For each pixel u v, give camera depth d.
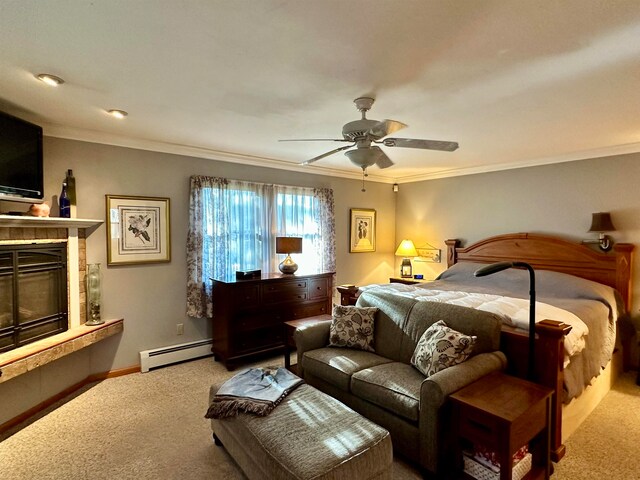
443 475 2.04
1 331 2.55
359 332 3.03
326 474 1.55
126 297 3.62
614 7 1.43
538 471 1.98
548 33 1.63
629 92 2.31
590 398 2.88
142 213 3.67
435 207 5.61
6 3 1.41
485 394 1.96
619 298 3.65
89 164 3.37
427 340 2.51
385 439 1.80
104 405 2.98
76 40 1.71
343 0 1.40
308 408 2.04
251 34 1.66
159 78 2.15
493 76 2.09
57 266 3.05
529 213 4.51
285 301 4.17
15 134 2.65
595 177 3.97
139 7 1.45
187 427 2.65
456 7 1.44
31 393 2.82
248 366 3.88
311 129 3.24
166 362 3.81
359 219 5.70
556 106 2.58
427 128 3.15
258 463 1.77
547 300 3.33
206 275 4.04
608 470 2.17
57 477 2.10
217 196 4.11
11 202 2.93
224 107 2.66
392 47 1.77
